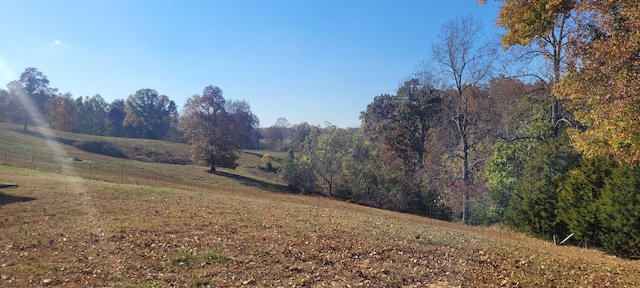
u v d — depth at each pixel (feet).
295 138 367.04
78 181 80.43
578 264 40.16
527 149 84.07
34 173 89.76
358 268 31.58
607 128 32.91
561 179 62.80
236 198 82.64
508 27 63.52
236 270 28.19
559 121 78.95
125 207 51.88
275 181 203.92
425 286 28.78
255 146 371.56
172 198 66.13
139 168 178.70
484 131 108.27
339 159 183.52
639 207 46.11
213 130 200.34
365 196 162.50
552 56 71.61
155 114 379.35
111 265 27.17
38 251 29.22
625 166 47.21
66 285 22.86
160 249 31.91
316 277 28.32
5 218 39.93
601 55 33.60
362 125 220.84
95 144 226.38
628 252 48.88
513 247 48.93
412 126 173.47
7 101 249.14
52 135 234.79
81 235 34.76
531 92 86.28
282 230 44.65
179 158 237.25
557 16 55.42
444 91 109.81
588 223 55.01
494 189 89.40
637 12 29.63
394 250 39.42
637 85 29.17
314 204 114.73
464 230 72.54
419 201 145.48
